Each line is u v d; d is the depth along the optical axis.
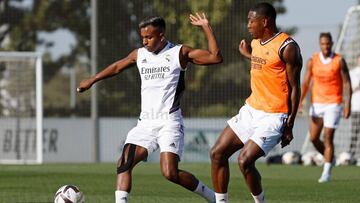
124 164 27.20
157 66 27.36
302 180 47.28
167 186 43.00
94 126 69.00
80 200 28.48
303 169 57.66
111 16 83.19
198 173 53.38
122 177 27.09
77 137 71.69
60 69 100.56
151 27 27.22
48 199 36.22
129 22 83.50
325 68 46.03
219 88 80.12
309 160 62.94
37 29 99.12
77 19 99.25
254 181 28.05
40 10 98.69
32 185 43.72
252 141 27.89
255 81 28.56
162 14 83.31
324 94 46.28
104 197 37.28
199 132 71.25
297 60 27.84
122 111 82.06
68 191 28.41
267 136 27.84
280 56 27.92
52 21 99.25
